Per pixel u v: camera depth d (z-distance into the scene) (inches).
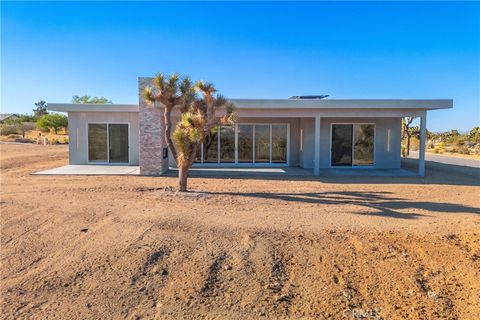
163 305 177.5
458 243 260.4
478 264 222.1
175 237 269.1
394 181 585.3
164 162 683.4
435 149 1473.9
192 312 171.8
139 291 190.1
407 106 608.1
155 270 213.9
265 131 797.9
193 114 446.0
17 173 646.5
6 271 211.5
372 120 766.5
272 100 600.7
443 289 193.5
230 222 310.5
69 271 211.5
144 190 472.7
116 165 780.6
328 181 579.5
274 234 277.9
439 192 480.7
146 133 635.5
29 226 297.6
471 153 1318.9
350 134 766.5
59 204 380.8
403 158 1127.0
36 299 180.7
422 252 242.2
